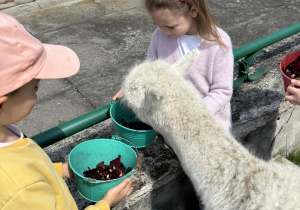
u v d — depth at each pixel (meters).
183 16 2.42
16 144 1.48
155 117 2.32
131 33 6.40
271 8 7.34
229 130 2.85
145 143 2.58
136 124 2.77
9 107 1.40
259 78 3.79
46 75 1.49
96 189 2.15
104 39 6.22
